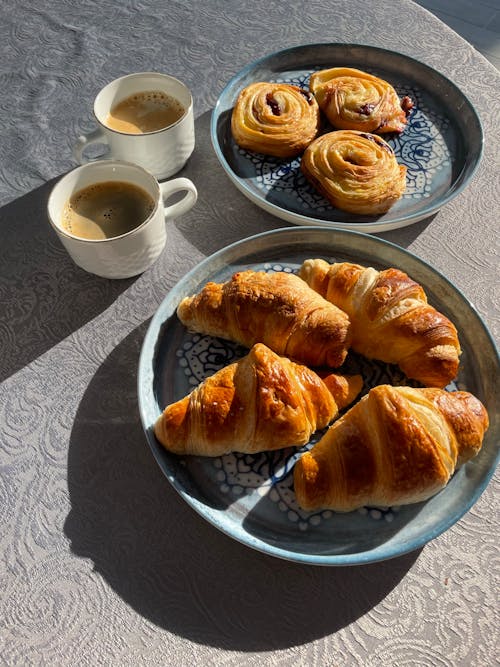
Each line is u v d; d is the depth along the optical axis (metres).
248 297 0.34
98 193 0.39
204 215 0.44
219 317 0.34
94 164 0.38
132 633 0.27
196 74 0.53
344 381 0.33
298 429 0.30
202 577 0.29
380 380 0.35
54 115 0.50
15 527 0.30
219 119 0.48
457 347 0.33
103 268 0.37
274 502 0.30
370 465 0.29
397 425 0.28
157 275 0.41
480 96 0.51
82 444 0.33
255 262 0.40
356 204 0.41
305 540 0.29
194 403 0.31
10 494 0.32
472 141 0.46
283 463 0.32
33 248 0.42
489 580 0.28
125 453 0.33
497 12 1.02
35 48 0.56
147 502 0.31
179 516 0.31
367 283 0.35
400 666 0.26
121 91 0.44
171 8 0.59
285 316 0.33
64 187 0.37
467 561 0.29
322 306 0.34
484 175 0.45
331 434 0.31
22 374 0.36
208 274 0.39
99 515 0.31
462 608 0.28
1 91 0.52
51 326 0.38
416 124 0.48
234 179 0.42
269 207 0.41
